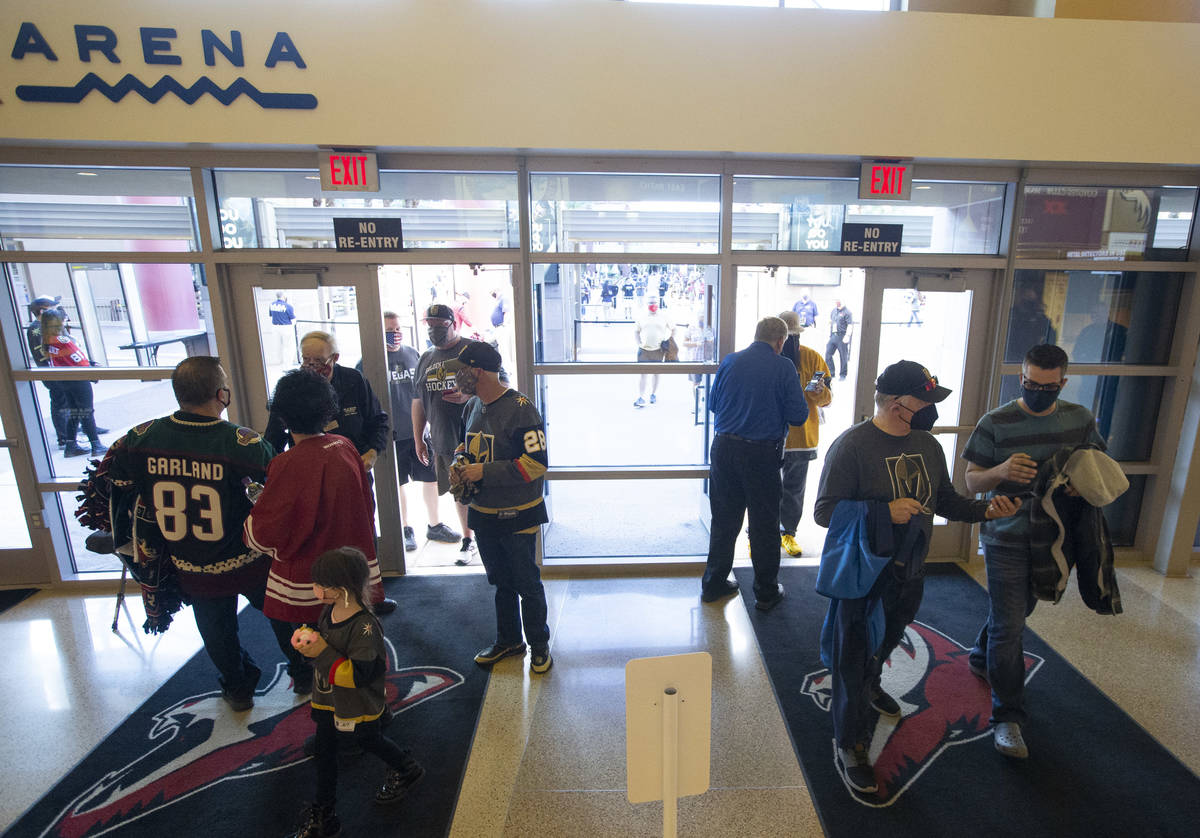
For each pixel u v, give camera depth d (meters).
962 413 4.09
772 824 2.20
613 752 2.55
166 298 3.70
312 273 3.70
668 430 4.11
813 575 4.01
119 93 3.13
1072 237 3.87
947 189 3.78
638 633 3.38
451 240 3.72
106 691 2.96
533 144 3.31
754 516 3.45
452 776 2.43
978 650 2.98
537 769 2.46
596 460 4.14
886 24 3.25
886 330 3.96
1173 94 3.39
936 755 2.50
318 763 2.11
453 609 3.65
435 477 4.41
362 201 3.63
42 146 3.35
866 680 2.29
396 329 4.14
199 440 2.38
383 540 4.03
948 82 3.32
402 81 3.21
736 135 3.33
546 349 3.93
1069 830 2.16
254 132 3.22
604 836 2.17
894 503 2.15
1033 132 3.41
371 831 2.19
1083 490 2.28
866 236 3.76
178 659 3.21
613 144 3.32
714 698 2.86
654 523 4.50
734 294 3.84
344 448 2.36
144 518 2.46
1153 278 3.95
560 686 2.95
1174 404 3.93
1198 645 3.23
